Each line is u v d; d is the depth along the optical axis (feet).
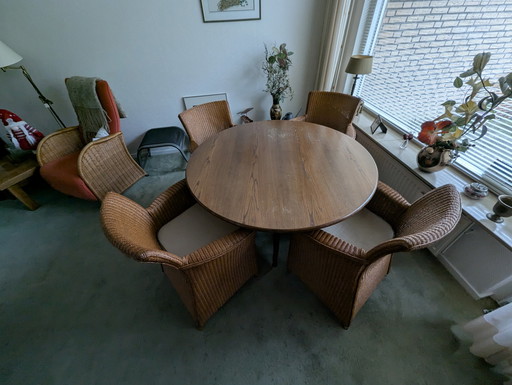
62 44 6.51
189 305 3.81
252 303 4.46
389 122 6.84
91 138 6.93
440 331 3.99
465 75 3.78
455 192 3.10
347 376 3.55
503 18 3.92
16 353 3.88
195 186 3.75
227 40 7.29
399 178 5.67
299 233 3.36
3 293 4.71
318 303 4.44
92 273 5.07
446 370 3.57
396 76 6.33
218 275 3.56
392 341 3.89
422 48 5.41
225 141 4.98
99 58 6.91
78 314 4.37
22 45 6.32
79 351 3.89
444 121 4.35
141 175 7.51
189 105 8.34
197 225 4.14
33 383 3.58
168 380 3.58
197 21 6.79
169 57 7.27
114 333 4.10
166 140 7.48
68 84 6.33
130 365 3.73
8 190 6.36
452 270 4.72
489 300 4.31
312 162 4.22
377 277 3.95
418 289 4.58
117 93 7.61
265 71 8.12
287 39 7.65
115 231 2.66
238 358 3.77
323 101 6.77
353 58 6.12
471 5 4.29
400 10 5.69
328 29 7.24
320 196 3.48
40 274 5.05
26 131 6.30
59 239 5.84
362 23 7.06
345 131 6.34
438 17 4.88
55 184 6.14
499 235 3.57
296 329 4.09
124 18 6.40
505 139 4.16
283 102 9.04
